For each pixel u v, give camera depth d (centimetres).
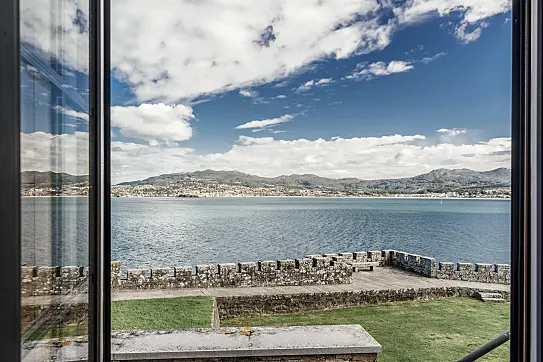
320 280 1396
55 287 93
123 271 1291
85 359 120
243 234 2909
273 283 1365
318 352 263
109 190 137
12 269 61
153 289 1273
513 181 119
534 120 111
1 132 61
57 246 94
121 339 272
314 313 1307
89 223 124
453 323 1257
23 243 69
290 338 277
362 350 265
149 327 933
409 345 1176
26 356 72
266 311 1273
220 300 1238
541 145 108
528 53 115
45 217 84
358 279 1513
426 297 1412
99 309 132
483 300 1358
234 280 1325
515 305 118
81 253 116
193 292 1259
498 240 2909
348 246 2986
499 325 1256
